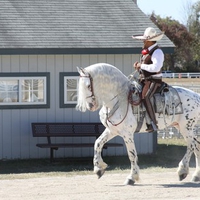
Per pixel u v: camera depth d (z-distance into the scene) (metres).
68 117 19.95
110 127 12.87
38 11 21.06
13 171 17.55
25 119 19.61
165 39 20.48
